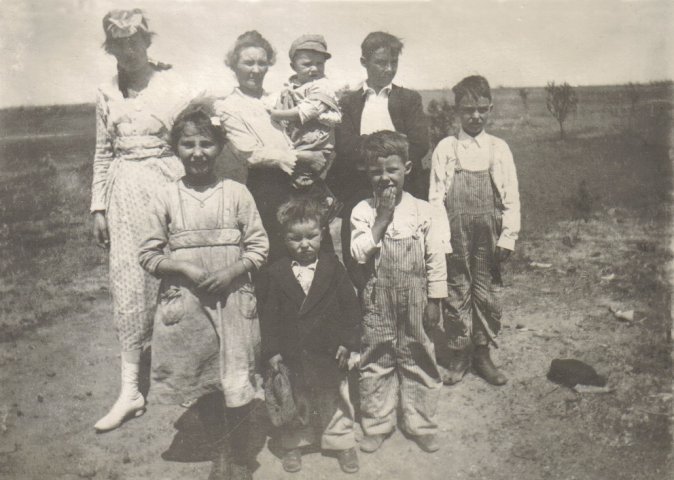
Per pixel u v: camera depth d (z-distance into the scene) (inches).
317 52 117.6
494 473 106.7
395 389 113.1
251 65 115.8
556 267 154.5
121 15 111.7
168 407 121.9
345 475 107.5
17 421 117.9
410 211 106.3
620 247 156.1
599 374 127.6
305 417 105.0
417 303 105.8
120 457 110.4
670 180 155.3
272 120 115.1
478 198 121.0
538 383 126.2
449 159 121.7
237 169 127.6
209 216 101.0
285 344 102.8
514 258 158.6
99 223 118.0
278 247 115.9
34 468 109.4
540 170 156.9
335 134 118.6
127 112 112.7
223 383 101.1
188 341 100.7
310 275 103.7
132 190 113.0
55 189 149.1
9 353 130.8
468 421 118.0
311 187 115.6
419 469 108.8
